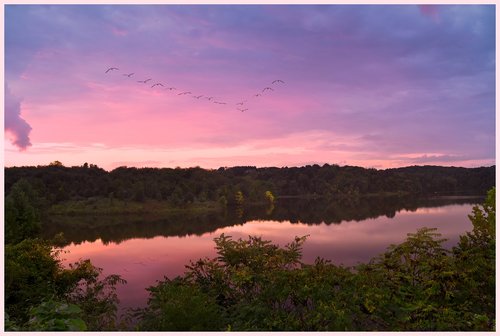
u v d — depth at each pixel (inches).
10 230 888.9
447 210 2625.5
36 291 387.9
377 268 266.7
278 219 2726.4
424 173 6264.8
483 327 214.1
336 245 1157.1
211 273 309.0
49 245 469.7
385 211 2805.1
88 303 366.3
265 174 6574.8
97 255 1255.5
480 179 5536.4
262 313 243.4
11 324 202.2
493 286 247.3
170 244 1583.4
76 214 3417.8
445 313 225.6
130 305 539.8
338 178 6195.9
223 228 2199.8
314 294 242.1
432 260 255.4
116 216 3368.6
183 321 227.1
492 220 271.0
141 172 4901.6
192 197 4291.3
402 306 238.8
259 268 302.5
